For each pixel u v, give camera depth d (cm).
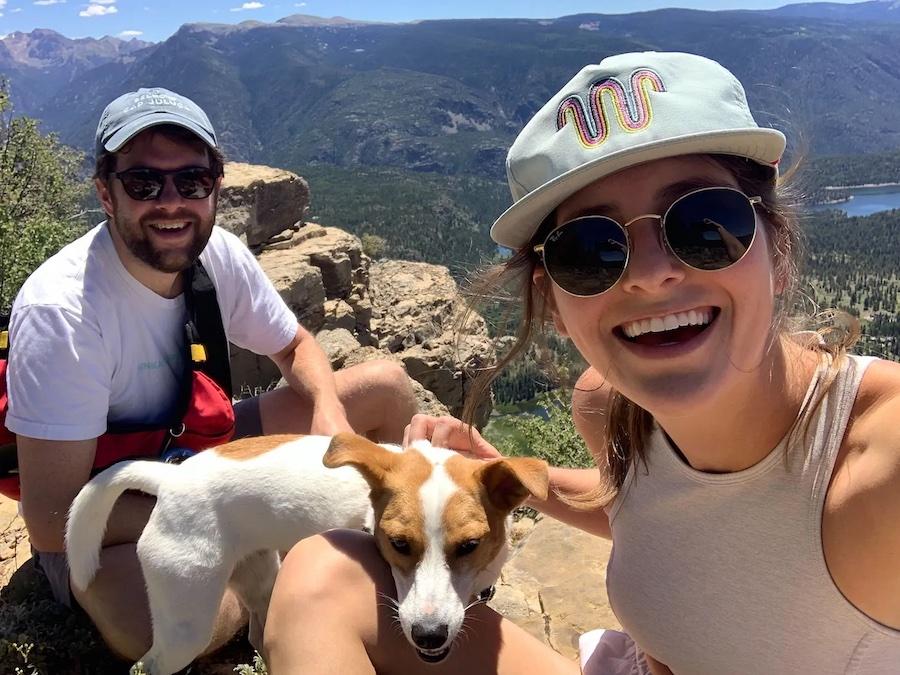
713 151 42
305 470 78
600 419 64
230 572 77
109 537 82
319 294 329
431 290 426
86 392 78
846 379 42
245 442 83
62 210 372
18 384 76
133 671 73
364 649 53
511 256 55
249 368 238
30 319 76
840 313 47
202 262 94
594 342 47
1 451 79
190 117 83
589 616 84
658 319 44
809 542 42
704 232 42
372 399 113
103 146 81
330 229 392
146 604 78
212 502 76
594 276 44
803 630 44
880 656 42
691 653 50
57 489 78
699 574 48
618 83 42
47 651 79
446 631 54
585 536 99
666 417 46
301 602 53
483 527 66
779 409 44
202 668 83
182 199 81
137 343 84
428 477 68
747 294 42
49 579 87
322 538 59
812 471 42
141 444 86
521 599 88
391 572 63
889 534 38
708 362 43
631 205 43
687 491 48
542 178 44
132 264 83
